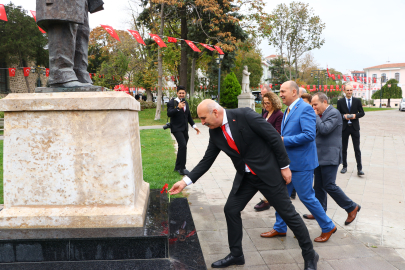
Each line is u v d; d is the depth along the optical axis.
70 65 2.77
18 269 2.17
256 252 3.07
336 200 3.69
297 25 31.83
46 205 2.51
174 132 5.94
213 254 3.03
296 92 3.24
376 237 3.42
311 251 2.62
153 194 3.57
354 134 6.21
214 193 5.02
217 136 2.64
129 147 2.51
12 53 25.27
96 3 3.19
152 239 2.32
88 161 2.49
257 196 4.95
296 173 3.13
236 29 21.31
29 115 2.44
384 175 6.24
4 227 2.44
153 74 25.41
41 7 2.58
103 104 2.43
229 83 26.67
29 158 2.47
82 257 2.29
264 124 2.51
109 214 2.49
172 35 24.83
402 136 12.02
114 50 30.52
